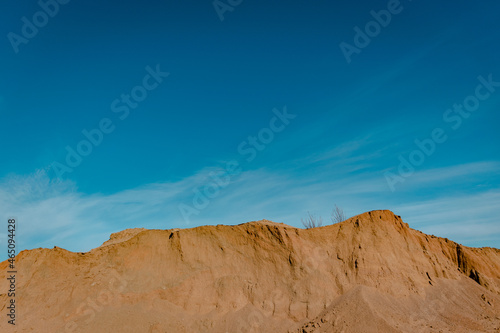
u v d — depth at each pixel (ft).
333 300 166.81
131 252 191.72
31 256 196.95
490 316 168.35
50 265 190.29
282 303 168.35
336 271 180.55
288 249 188.96
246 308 166.91
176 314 164.86
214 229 201.77
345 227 202.18
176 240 196.34
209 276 180.86
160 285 176.65
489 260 219.00
